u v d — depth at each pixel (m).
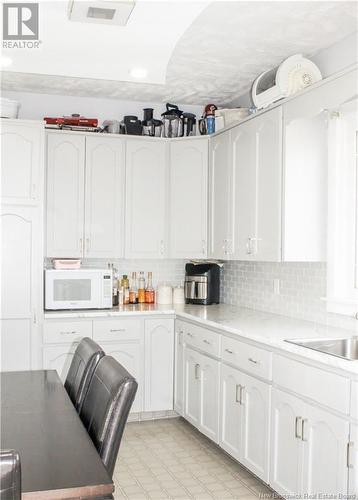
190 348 3.71
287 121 2.95
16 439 1.57
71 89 4.07
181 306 4.22
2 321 3.62
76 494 1.25
